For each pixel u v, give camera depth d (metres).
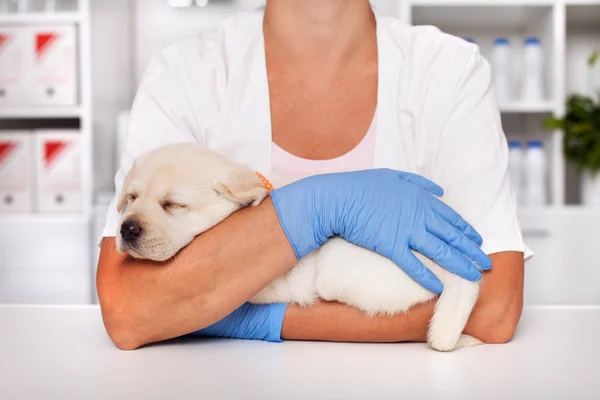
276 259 0.86
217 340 0.92
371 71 1.18
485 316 0.90
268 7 1.19
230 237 0.87
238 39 1.21
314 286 0.92
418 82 1.17
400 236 0.89
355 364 0.75
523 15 2.56
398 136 1.14
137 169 0.95
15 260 2.31
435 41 1.20
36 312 1.10
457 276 0.89
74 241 2.31
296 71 1.17
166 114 1.15
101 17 2.43
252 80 1.17
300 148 1.15
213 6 2.78
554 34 2.39
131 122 1.15
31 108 2.33
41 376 0.69
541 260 2.33
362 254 0.90
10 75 2.34
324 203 0.89
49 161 2.38
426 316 0.89
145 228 0.85
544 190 2.42
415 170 1.15
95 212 2.33
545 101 2.41
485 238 0.98
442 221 0.91
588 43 2.68
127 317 0.84
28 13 2.34
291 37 1.16
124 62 2.72
